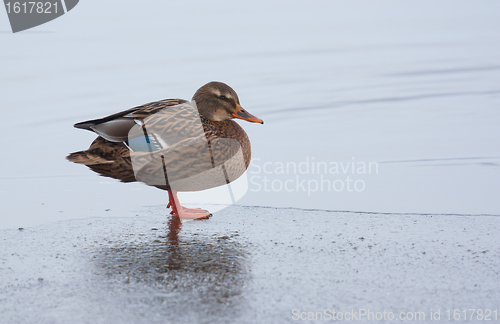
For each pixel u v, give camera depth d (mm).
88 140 13766
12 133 14109
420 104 16203
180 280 6117
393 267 6441
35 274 6367
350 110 15758
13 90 17141
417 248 7125
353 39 23953
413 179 10836
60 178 11359
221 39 23312
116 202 9938
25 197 10117
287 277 6160
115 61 20062
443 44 23062
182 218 8906
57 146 13359
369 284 5938
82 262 6777
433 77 18734
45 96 16594
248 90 17312
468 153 12297
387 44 23109
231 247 7324
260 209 9383
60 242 7629
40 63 19734
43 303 5539
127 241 7672
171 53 21125
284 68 19641
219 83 10125
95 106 15711
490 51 21703
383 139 13430
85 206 9641
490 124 14312
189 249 7266
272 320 5113
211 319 5137
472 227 8047
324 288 5836
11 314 5297
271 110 15789
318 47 22578
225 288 5863
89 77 18312
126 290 5848
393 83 18219
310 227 8227
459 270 6316
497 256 6777
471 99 16453
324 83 18141
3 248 7344
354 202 9648
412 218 8609
